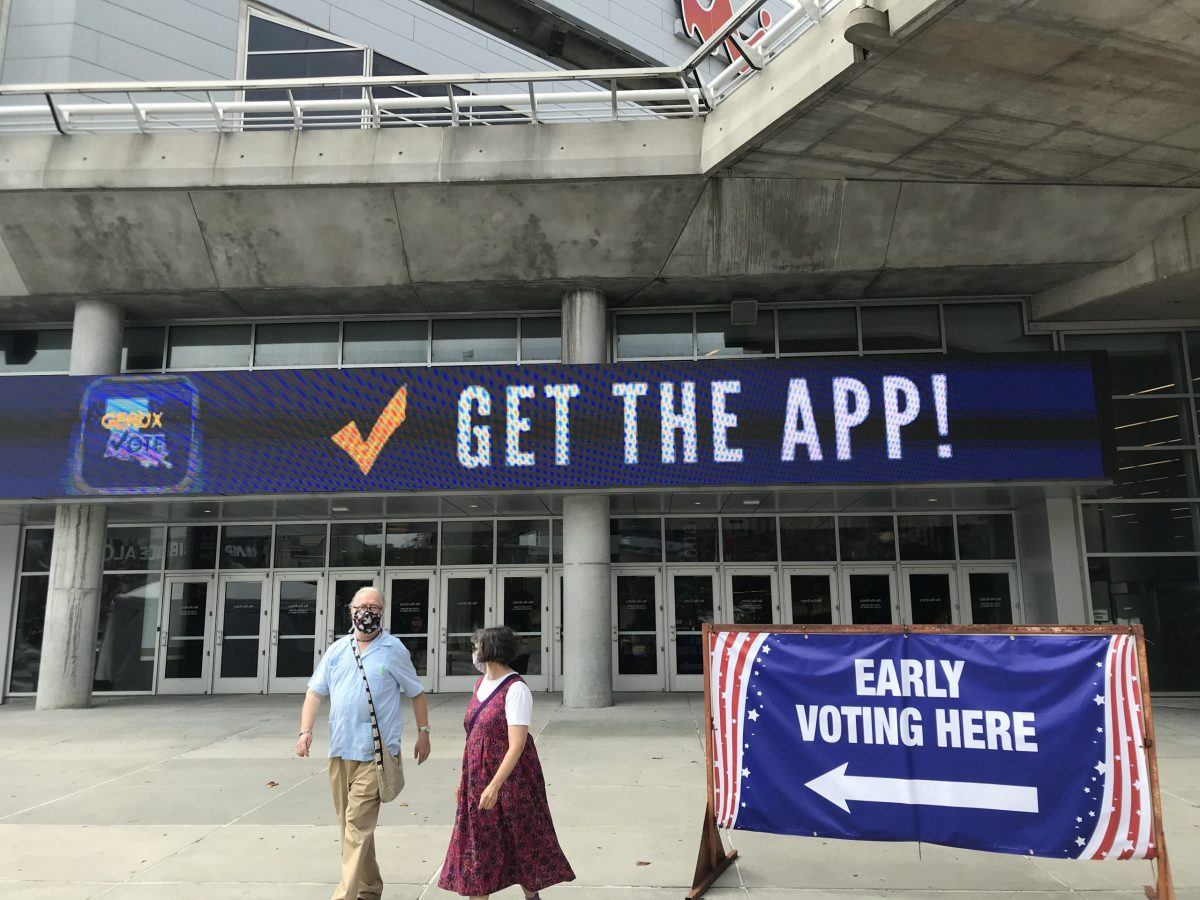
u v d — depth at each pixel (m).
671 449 12.13
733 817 4.84
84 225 12.53
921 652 4.71
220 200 12.22
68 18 14.43
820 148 10.88
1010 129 10.26
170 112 12.20
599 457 12.17
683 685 14.18
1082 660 4.43
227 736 10.45
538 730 10.53
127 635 14.78
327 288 13.28
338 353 14.39
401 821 6.38
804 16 9.67
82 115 13.62
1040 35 8.33
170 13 15.27
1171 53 8.53
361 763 4.35
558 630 14.52
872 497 13.15
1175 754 8.82
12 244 12.78
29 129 13.00
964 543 14.45
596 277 13.05
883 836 4.60
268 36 16.23
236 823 6.43
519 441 12.26
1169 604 13.28
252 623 14.80
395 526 14.96
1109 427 11.84
